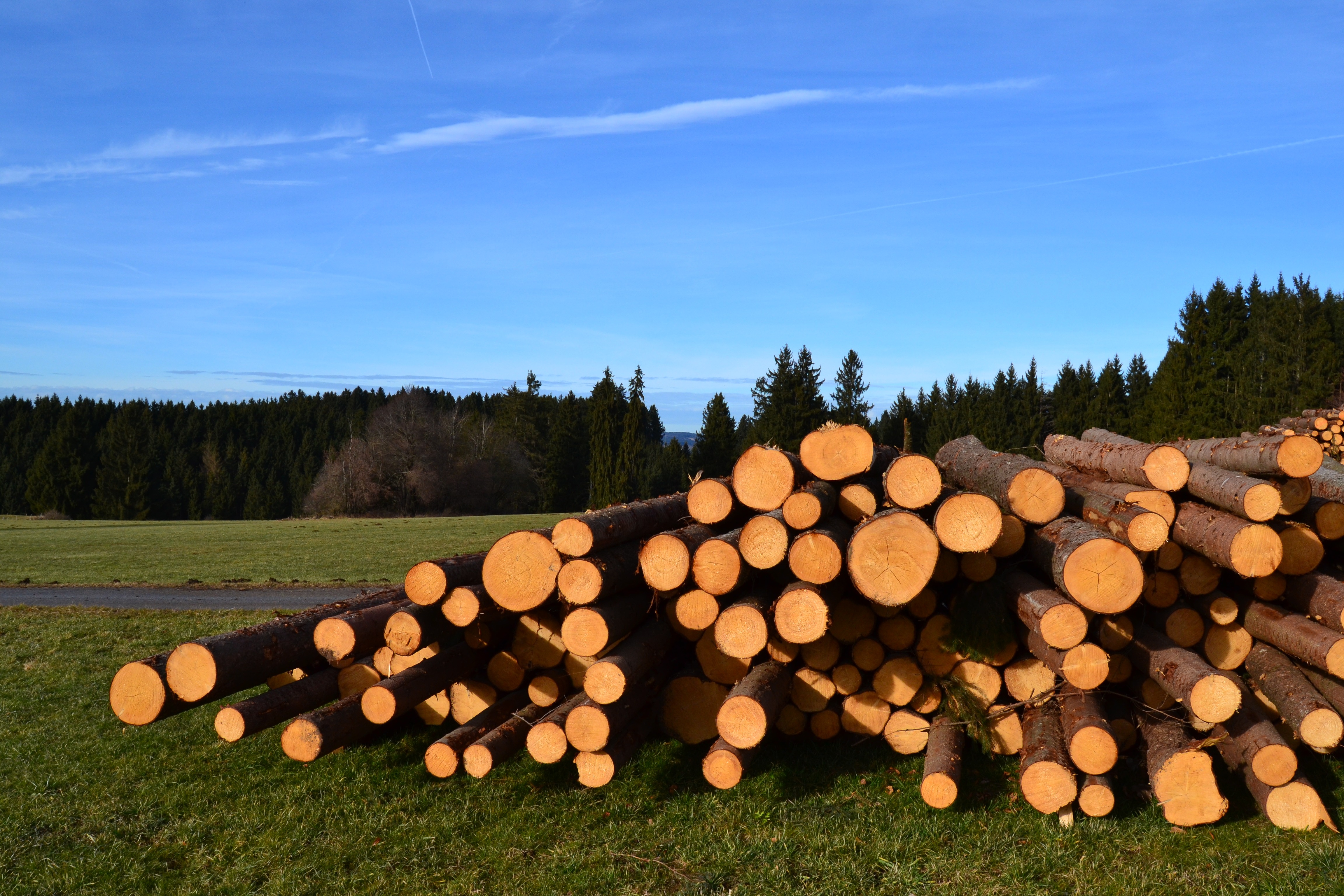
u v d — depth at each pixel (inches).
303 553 953.5
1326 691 224.4
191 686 218.8
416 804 231.9
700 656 258.4
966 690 247.9
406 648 242.1
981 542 218.4
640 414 2158.0
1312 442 227.1
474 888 188.4
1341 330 1785.2
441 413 2464.3
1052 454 351.3
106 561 898.1
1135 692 239.6
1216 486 226.7
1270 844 196.1
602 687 222.1
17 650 434.3
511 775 249.8
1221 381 1748.3
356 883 191.8
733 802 227.3
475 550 991.6
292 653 243.3
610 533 242.7
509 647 271.4
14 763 270.1
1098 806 205.0
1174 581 242.2
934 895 180.1
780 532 226.7
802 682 257.6
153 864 202.5
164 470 2655.0
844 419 2507.4
